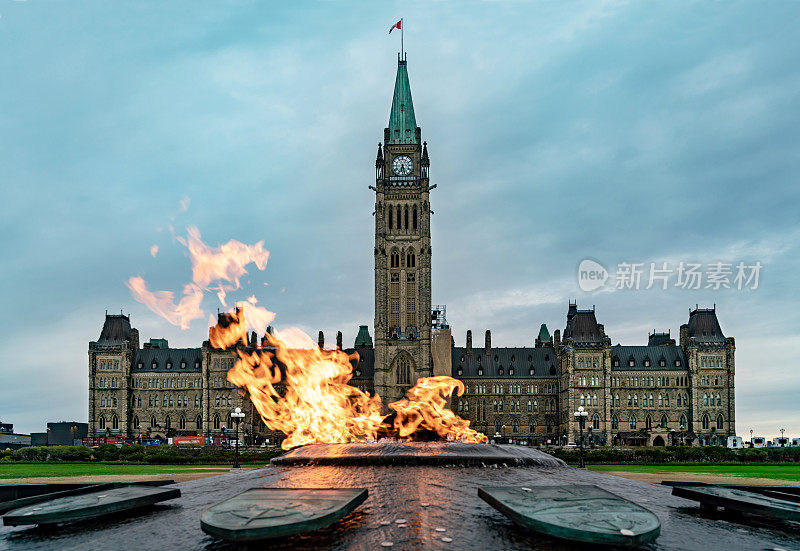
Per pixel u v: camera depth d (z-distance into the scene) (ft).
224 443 486.79
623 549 27.53
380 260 555.69
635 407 578.25
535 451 52.80
